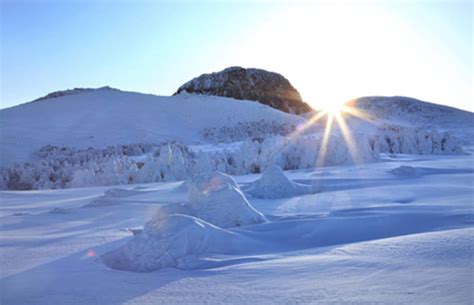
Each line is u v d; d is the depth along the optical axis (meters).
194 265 5.70
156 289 4.66
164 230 6.55
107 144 64.12
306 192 14.79
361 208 9.76
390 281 4.08
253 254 6.34
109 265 6.15
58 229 9.48
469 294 3.42
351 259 5.16
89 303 4.29
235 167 29.14
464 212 8.27
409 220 8.08
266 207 11.58
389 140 37.62
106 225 9.95
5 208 14.77
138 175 27.39
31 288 4.90
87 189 22.11
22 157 52.78
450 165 22.31
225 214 8.31
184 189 17.27
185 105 95.25
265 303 3.84
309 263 5.19
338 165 27.78
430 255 4.87
